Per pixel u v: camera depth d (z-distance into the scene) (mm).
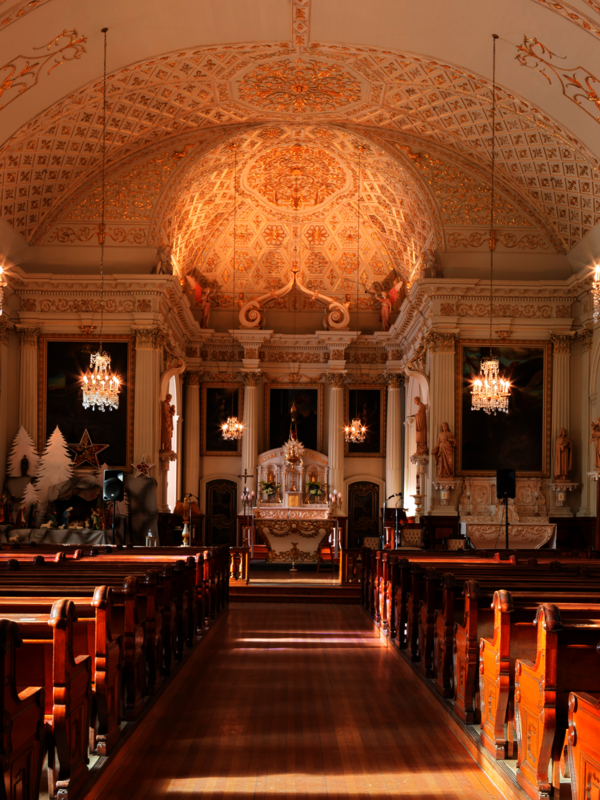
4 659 3629
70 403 20734
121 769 5656
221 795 5176
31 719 4137
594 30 12844
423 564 10195
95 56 15055
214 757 5945
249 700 7742
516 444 20453
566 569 9391
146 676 7387
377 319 29047
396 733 6613
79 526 19109
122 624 6695
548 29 13523
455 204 20625
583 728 4027
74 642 5668
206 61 16562
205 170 22078
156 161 20500
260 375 28672
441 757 5984
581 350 20484
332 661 9828
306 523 21094
